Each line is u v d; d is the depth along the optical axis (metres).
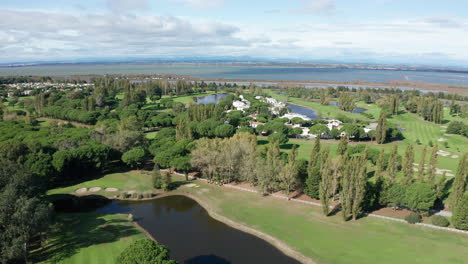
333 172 87.38
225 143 110.19
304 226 74.38
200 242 69.12
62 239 66.19
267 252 65.19
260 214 81.38
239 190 98.19
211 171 102.62
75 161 104.06
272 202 88.75
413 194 76.00
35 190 70.81
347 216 77.44
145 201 92.56
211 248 66.69
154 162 120.12
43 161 96.31
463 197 69.62
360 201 74.75
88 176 110.06
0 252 52.00
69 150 104.62
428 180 90.56
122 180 106.12
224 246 67.50
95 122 198.62
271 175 91.31
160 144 128.12
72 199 93.12
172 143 125.31
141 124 177.50
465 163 78.12
